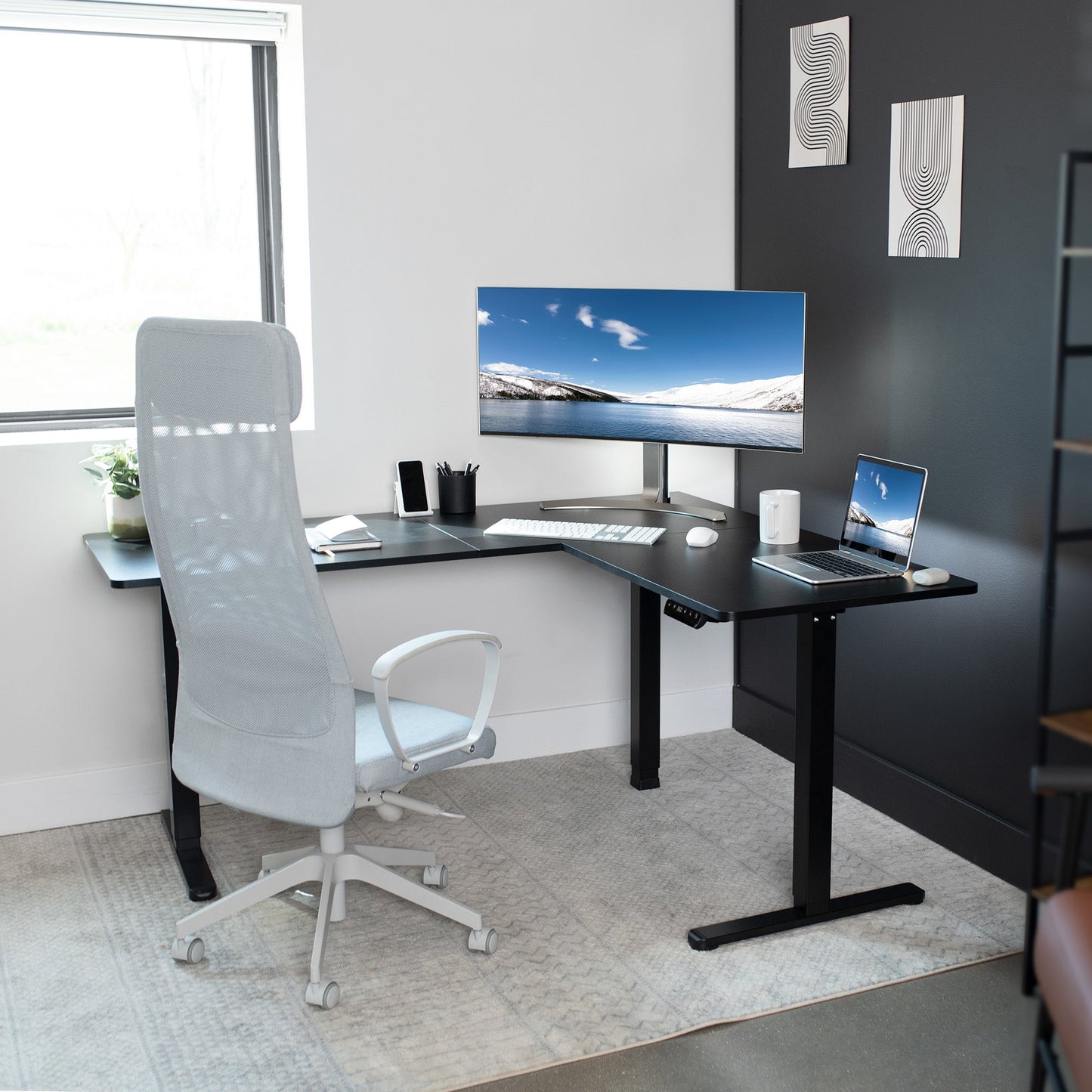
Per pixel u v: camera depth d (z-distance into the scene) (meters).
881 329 3.20
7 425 3.32
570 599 3.77
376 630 3.56
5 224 3.32
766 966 2.57
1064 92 2.59
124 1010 2.41
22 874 3.01
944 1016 2.38
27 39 3.27
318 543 3.06
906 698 3.21
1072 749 2.64
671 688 3.94
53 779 3.27
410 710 2.68
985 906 2.81
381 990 2.48
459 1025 2.36
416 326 3.49
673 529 3.26
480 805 3.40
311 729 2.33
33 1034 2.34
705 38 3.66
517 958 2.60
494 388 3.50
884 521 2.81
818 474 3.52
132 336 3.47
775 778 3.59
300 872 2.62
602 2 3.53
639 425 3.39
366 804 2.56
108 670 3.30
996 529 2.86
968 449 2.93
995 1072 2.21
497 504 3.67
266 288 3.55
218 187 3.48
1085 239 2.52
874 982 2.50
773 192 3.59
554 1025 2.36
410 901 2.79
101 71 3.34
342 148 3.34
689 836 3.19
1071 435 2.60
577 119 3.56
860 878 2.95
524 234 3.56
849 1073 2.21
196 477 2.24
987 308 2.83
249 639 2.32
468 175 3.48
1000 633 2.87
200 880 2.90
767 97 3.57
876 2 3.11
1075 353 2.08
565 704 3.83
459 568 3.62
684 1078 2.20
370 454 3.51
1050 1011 1.63
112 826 3.29
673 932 2.71
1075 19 2.54
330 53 3.29
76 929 2.73
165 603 2.93
